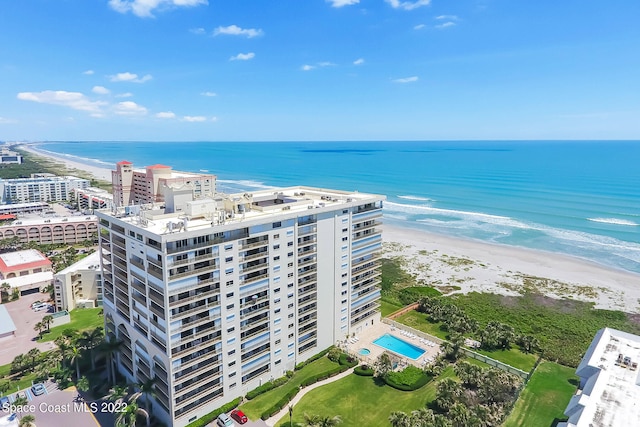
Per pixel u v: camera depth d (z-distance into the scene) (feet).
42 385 255.50
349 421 227.20
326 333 295.89
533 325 354.74
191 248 207.10
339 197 320.70
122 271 244.22
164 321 205.57
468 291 434.30
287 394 244.42
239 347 238.27
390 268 506.89
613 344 241.96
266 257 244.22
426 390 255.70
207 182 593.42
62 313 366.43
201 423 220.02
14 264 463.01
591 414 182.60
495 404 240.32
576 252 562.25
